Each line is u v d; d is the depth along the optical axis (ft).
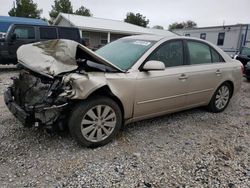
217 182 8.99
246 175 9.50
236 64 17.26
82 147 10.88
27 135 11.77
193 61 14.39
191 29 92.89
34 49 11.53
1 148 10.52
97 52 14.02
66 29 36.86
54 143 11.13
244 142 12.41
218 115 16.40
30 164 9.48
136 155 10.53
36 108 9.71
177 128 13.74
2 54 32.32
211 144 11.99
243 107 18.81
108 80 10.66
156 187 8.55
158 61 11.85
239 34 78.69
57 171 9.13
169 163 10.07
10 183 8.36
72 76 9.78
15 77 12.22
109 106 10.96
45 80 10.37
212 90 15.66
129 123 12.58
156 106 12.68
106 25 81.71
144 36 14.47
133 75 11.45
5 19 60.34
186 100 14.15
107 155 10.41
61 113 10.00
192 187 8.65
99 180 8.76
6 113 14.67
